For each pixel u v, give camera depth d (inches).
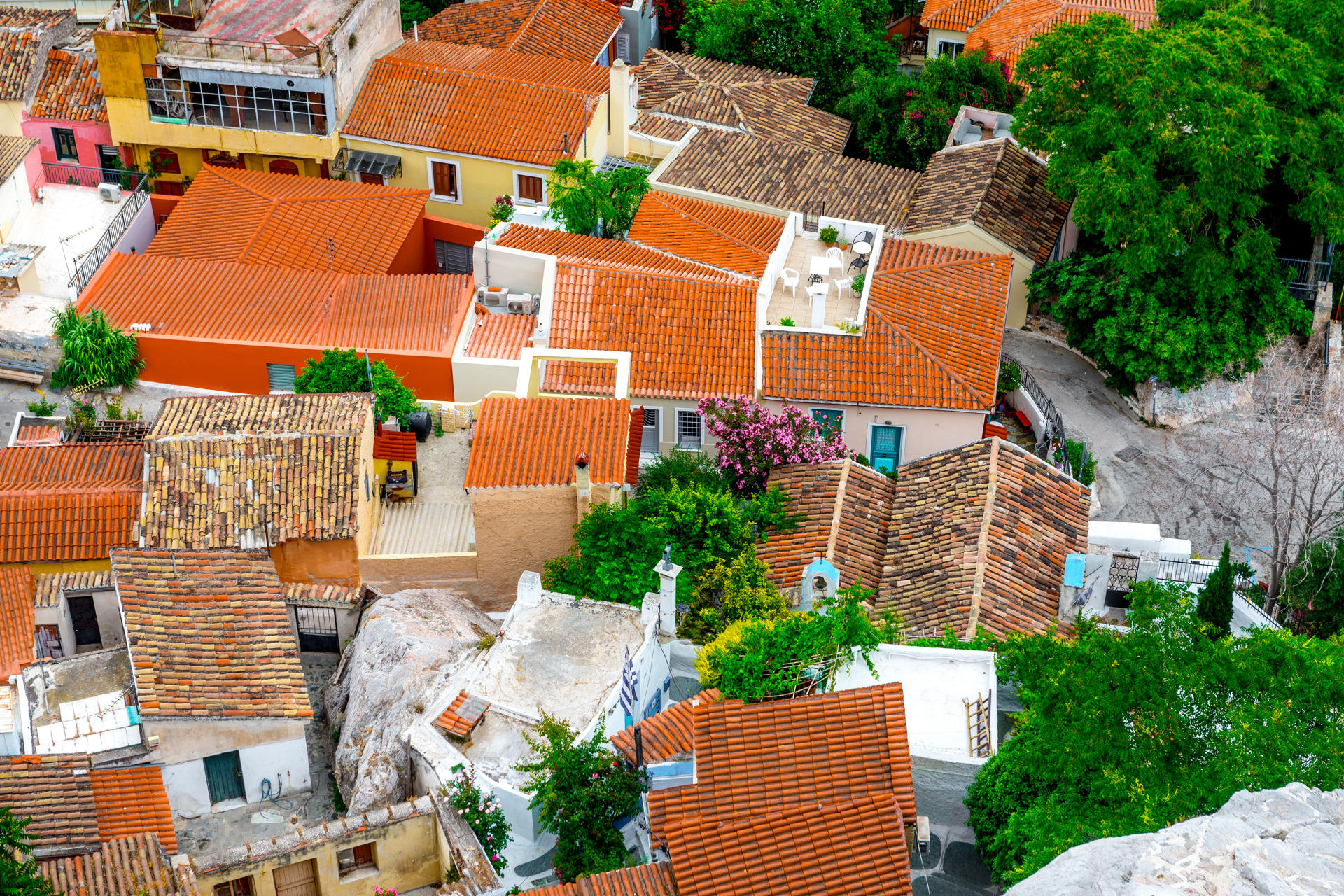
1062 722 991.6
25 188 2007.9
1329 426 1724.9
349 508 1376.7
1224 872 696.4
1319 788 886.4
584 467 1374.3
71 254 1957.4
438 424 1610.5
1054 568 1428.4
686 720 1134.4
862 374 1733.5
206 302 1791.3
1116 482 1849.2
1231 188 1845.5
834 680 1133.7
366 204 2080.5
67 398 1710.1
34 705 1189.1
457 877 1035.9
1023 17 2642.7
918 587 1413.6
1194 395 1939.0
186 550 1342.3
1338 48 1956.2
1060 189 1980.8
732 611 1305.4
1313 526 1648.6
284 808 1207.6
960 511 1482.5
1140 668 981.8
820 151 2385.6
